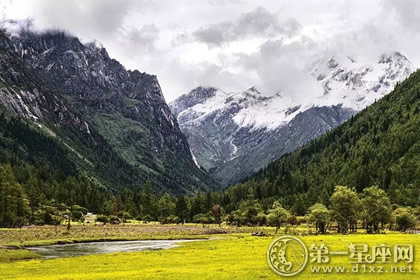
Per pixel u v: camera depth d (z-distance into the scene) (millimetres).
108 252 98188
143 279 52188
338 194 149375
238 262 66875
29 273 61469
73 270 63531
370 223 153625
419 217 186125
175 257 76625
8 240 120000
